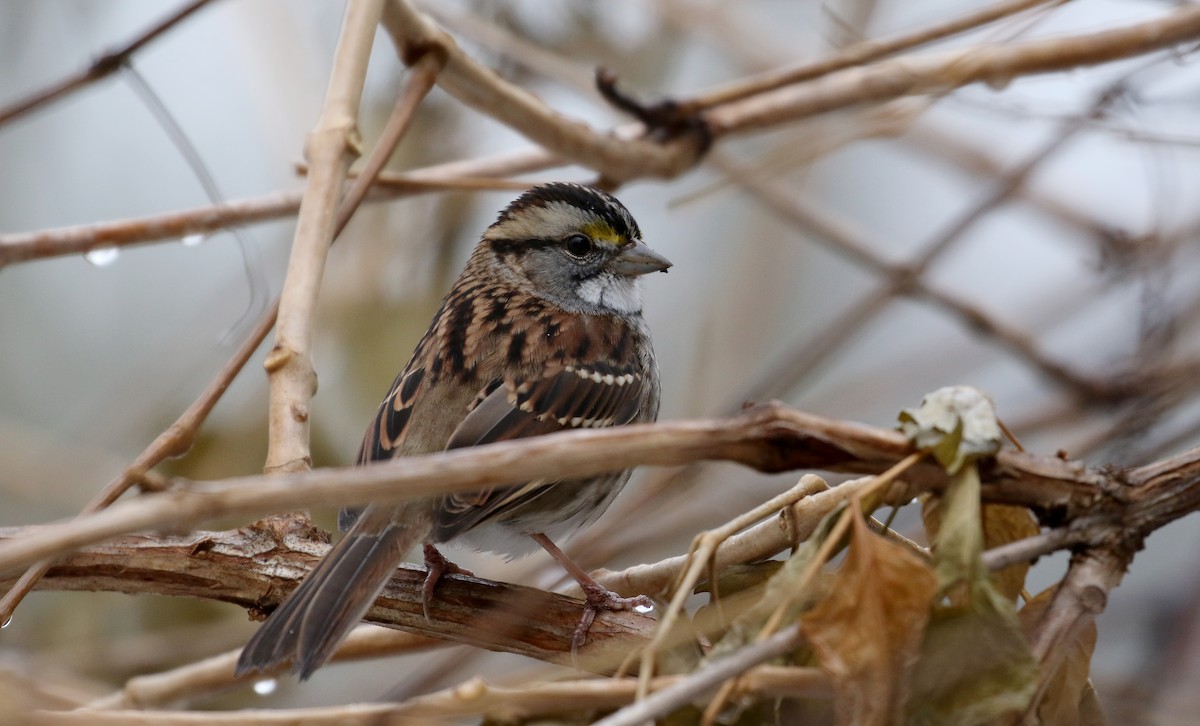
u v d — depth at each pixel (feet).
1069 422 38.45
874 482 18.39
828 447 18.28
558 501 27.02
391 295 37.76
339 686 36.58
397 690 30.30
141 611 34.24
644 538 34.76
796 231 41.57
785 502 20.80
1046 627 18.83
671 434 17.53
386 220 38.11
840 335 38.45
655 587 24.32
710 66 46.14
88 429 38.24
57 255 29.58
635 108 33.19
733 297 40.70
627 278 33.14
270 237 41.88
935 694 18.15
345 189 31.30
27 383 44.04
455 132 38.86
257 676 25.88
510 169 34.06
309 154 25.03
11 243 29.22
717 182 34.47
